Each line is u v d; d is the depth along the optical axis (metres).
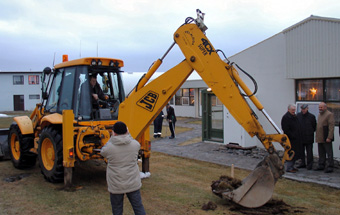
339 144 8.25
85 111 6.18
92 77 6.65
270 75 9.71
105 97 6.89
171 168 7.69
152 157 9.04
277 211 4.81
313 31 8.30
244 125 4.73
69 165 5.78
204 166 7.92
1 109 37.72
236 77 4.87
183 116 22.77
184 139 12.51
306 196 5.59
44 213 4.75
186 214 4.69
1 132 8.57
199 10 5.12
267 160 4.70
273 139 4.64
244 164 7.98
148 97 5.64
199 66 5.04
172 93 5.50
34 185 6.20
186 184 6.29
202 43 5.04
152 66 5.59
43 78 6.89
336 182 6.32
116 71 6.89
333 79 8.31
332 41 7.95
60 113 6.37
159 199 5.35
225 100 4.86
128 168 3.83
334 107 8.32
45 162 6.45
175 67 5.41
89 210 4.86
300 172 7.23
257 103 4.74
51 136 6.09
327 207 5.01
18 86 38.03
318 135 7.25
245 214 4.69
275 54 9.55
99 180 6.59
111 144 3.84
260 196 4.69
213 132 11.19
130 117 5.76
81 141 5.86
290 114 7.21
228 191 4.92
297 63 8.69
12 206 5.04
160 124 13.33
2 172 7.31
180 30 5.18
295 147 7.20
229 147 9.92
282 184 6.35
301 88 9.05
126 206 5.03
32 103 38.38
